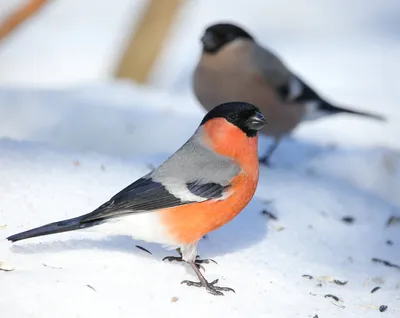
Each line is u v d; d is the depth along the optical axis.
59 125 15.19
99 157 11.41
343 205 11.50
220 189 8.55
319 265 9.59
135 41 19.62
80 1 25.12
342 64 21.95
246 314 8.16
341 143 15.62
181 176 8.55
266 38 24.38
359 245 10.41
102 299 7.92
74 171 10.69
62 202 9.73
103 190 10.24
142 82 19.77
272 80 13.86
